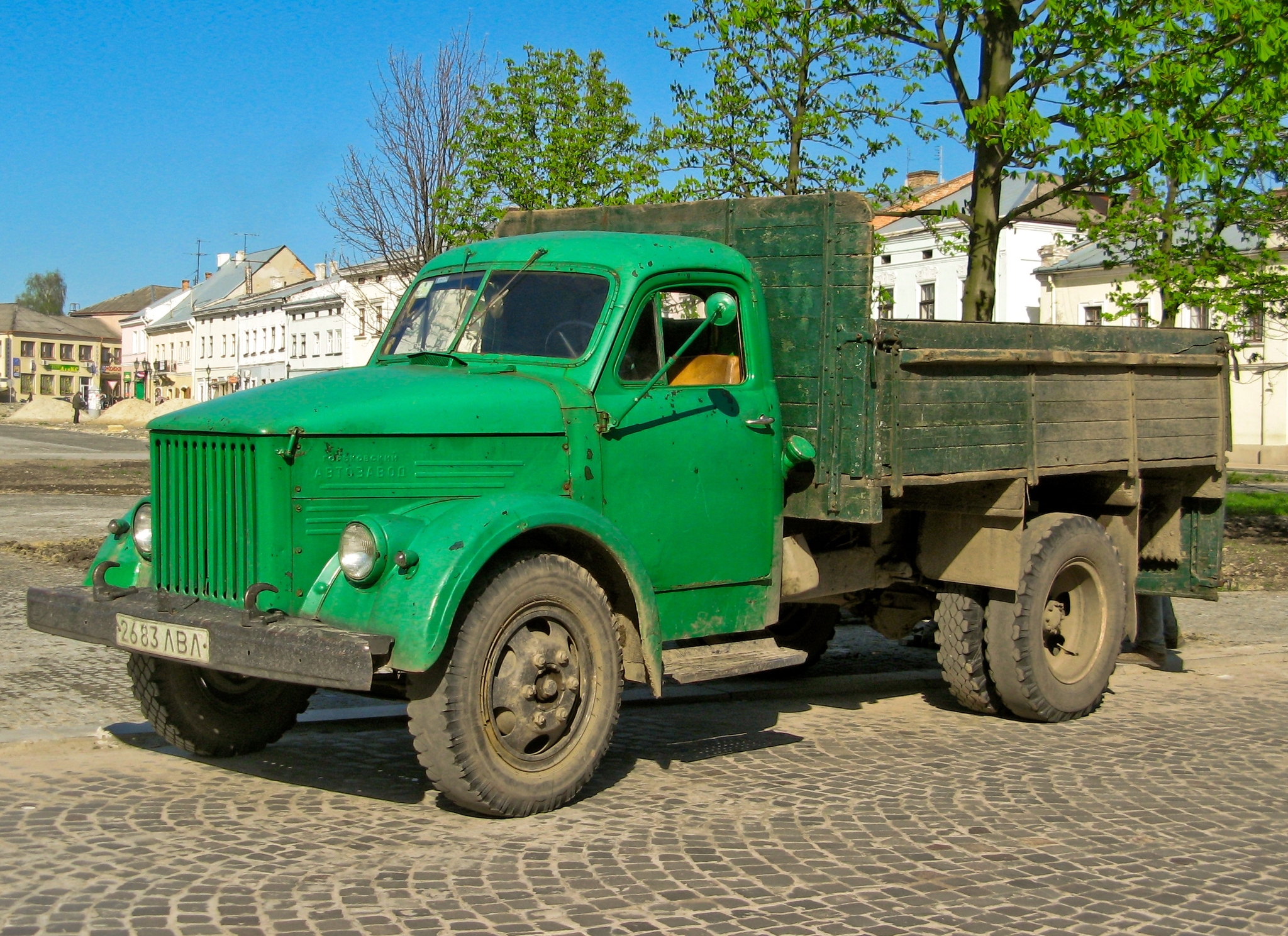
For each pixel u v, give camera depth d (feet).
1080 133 38.09
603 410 18.20
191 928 12.39
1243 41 37.24
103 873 13.96
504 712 16.17
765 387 20.52
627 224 23.25
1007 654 22.62
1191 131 36.88
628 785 18.31
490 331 19.43
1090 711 23.89
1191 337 27.30
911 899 13.67
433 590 15.05
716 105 46.03
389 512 16.29
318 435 15.92
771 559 20.47
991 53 41.32
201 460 16.46
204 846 14.99
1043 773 19.30
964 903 13.57
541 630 16.76
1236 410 124.36
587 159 55.77
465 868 14.37
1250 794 18.25
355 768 19.04
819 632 27.37
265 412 15.99
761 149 45.44
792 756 20.31
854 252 19.99
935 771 19.31
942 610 23.57
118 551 18.28
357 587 15.53
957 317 142.72
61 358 423.23
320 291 220.02
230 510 16.05
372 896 13.39
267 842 15.23
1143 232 48.93
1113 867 14.90
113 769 18.70
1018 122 36.96
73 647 28.02
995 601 22.95
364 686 14.37
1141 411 25.30
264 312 248.93
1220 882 14.44
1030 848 15.56
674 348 19.58
